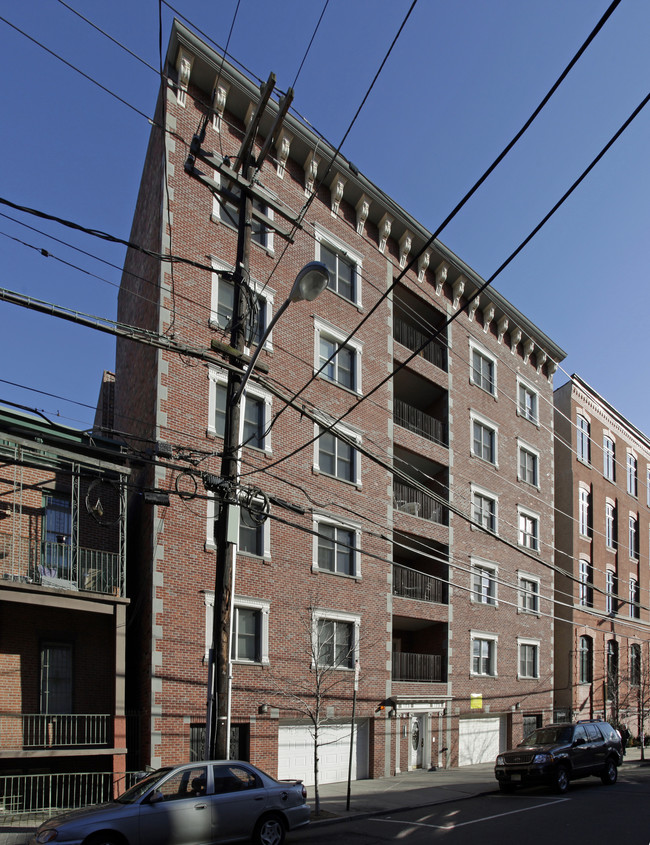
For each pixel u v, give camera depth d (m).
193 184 21.58
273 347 22.53
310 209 25.08
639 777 23.17
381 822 15.36
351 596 23.27
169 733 17.55
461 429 30.62
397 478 28.86
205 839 11.20
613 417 44.44
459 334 31.70
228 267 21.94
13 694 16.33
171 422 19.52
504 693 30.27
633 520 45.38
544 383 37.84
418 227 29.12
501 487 32.53
